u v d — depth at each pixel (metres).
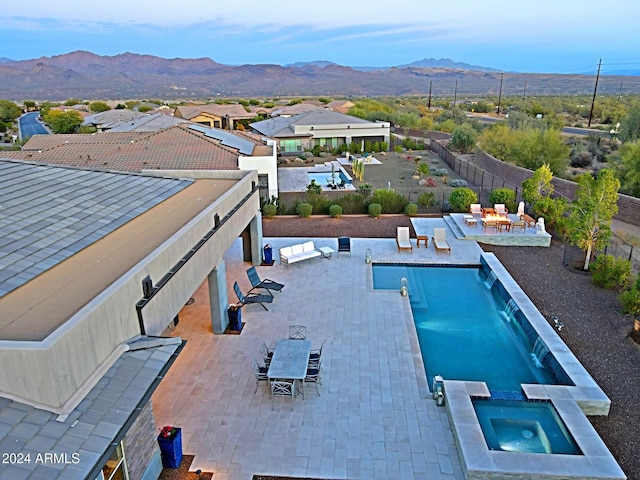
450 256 18.78
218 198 12.84
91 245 9.57
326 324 13.06
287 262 17.39
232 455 8.32
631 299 13.17
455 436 8.59
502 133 43.91
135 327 7.50
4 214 9.47
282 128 51.88
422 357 11.73
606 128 59.69
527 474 7.54
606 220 16.56
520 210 22.34
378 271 17.75
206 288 15.67
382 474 7.89
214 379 10.58
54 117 69.94
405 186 34.44
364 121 53.44
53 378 5.50
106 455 5.26
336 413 9.41
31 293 7.43
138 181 14.51
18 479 4.73
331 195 30.27
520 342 12.98
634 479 8.01
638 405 9.91
